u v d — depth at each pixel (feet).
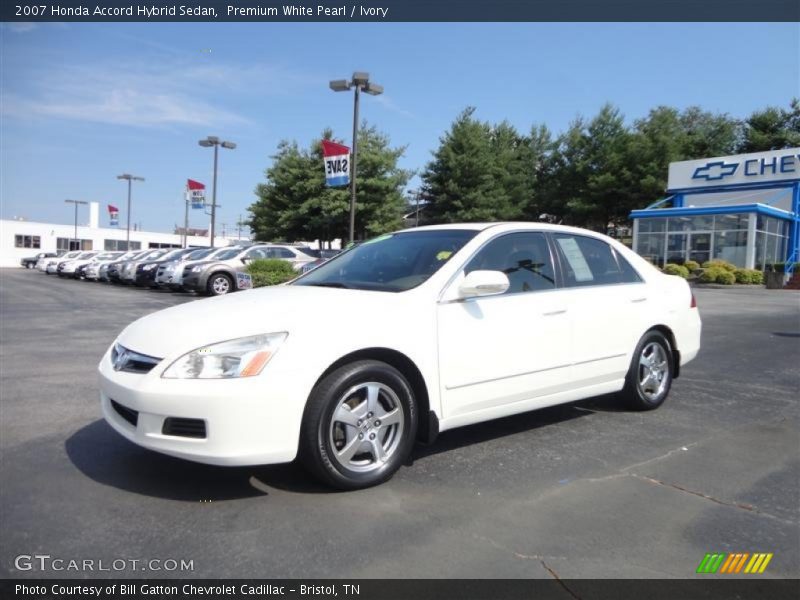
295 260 64.23
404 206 105.40
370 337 10.68
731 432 14.65
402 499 10.46
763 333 33.24
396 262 13.55
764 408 16.98
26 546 8.76
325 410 10.15
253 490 10.72
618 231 150.51
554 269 14.33
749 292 68.44
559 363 13.74
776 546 9.01
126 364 10.52
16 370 21.85
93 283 89.15
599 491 10.95
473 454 12.87
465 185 127.24
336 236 106.83
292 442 9.82
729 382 20.48
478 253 13.02
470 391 12.16
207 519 9.61
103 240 217.97
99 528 9.30
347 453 10.53
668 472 11.93
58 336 30.99
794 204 92.02
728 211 83.71
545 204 144.05
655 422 15.48
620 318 15.20
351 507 10.11
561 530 9.41
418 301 11.66
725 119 147.43
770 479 11.61
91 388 18.88
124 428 10.45
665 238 92.99
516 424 15.23
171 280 62.18
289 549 8.72
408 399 11.18
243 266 60.29
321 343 10.19
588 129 134.82
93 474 11.44
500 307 12.73
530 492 10.86
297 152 105.09
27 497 10.39
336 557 8.52
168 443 9.68
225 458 9.48
